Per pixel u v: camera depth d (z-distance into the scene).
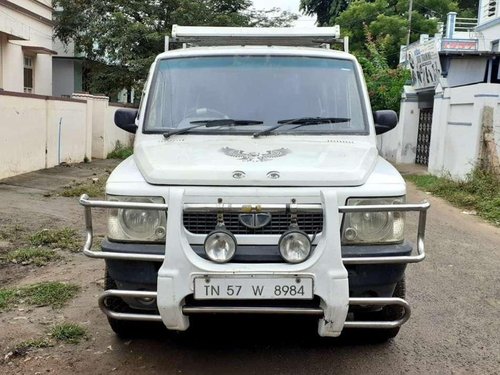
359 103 4.23
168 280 3.01
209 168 3.23
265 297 3.01
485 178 11.01
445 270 5.89
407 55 20.67
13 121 11.10
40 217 7.73
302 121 4.07
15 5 14.22
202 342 3.92
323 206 3.07
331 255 3.02
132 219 3.20
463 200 10.27
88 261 5.76
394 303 3.15
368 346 3.92
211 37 5.36
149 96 4.26
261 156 3.48
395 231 3.23
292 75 4.33
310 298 3.02
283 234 3.02
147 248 3.16
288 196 3.14
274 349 3.83
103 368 3.52
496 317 4.55
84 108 15.12
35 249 6.02
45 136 12.80
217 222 3.13
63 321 4.20
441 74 14.92
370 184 3.23
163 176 3.19
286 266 3.02
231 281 3.00
